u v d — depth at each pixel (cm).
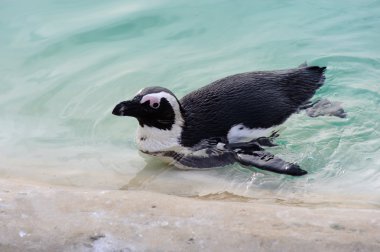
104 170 853
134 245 585
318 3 1427
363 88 1044
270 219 613
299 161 847
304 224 601
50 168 859
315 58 1170
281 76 948
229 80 926
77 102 1080
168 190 782
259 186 782
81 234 602
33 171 847
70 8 1493
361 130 916
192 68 1173
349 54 1174
